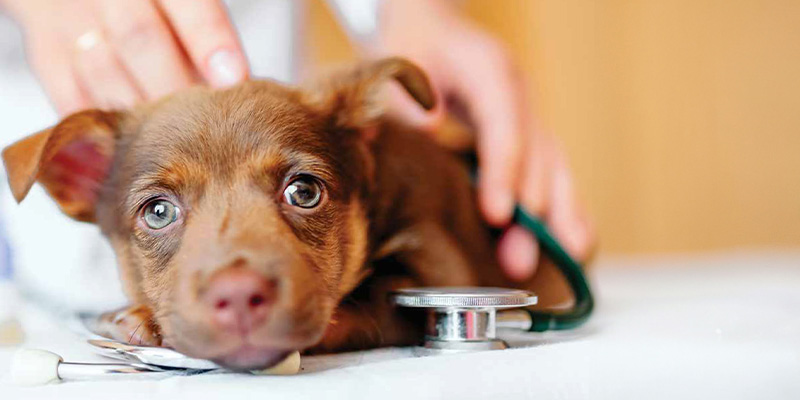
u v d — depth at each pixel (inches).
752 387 11.0
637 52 48.6
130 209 14.1
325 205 14.6
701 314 16.7
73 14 16.1
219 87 15.1
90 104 16.2
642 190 49.2
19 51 23.5
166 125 14.2
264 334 11.3
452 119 22.9
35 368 11.0
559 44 48.4
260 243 12.3
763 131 48.1
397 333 14.3
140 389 10.4
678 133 48.8
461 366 11.1
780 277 28.4
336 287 14.7
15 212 22.4
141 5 15.4
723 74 48.1
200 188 13.6
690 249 49.1
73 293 21.2
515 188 19.9
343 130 16.0
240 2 26.4
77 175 16.0
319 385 10.5
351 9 25.5
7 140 23.6
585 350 11.9
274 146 14.0
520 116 20.8
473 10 47.4
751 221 48.6
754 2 47.4
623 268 38.0
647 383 10.8
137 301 14.2
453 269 16.9
